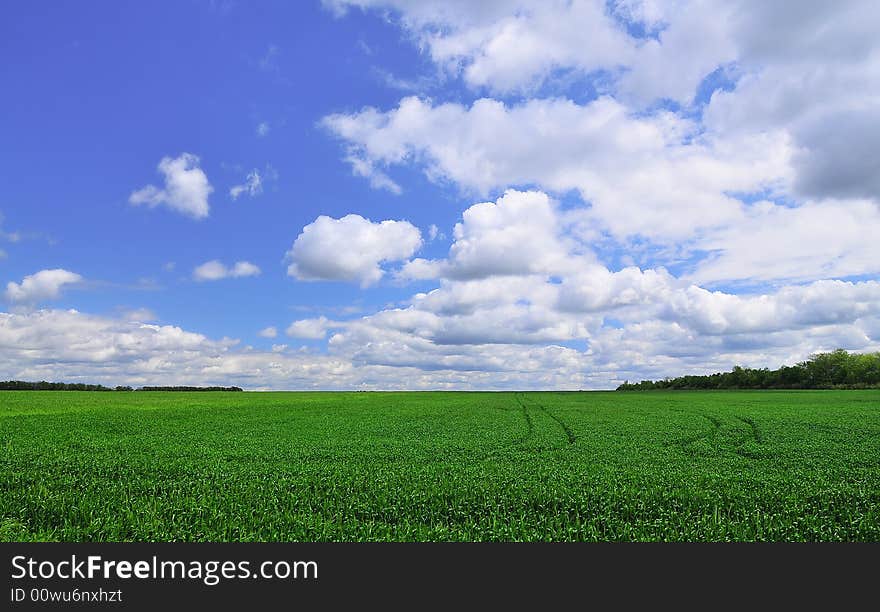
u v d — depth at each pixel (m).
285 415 47.78
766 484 17.58
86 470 20.08
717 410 53.41
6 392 85.56
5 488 16.94
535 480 18.23
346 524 13.20
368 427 38.28
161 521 13.39
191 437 31.78
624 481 18.14
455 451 26.39
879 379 119.19
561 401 71.69
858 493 16.20
